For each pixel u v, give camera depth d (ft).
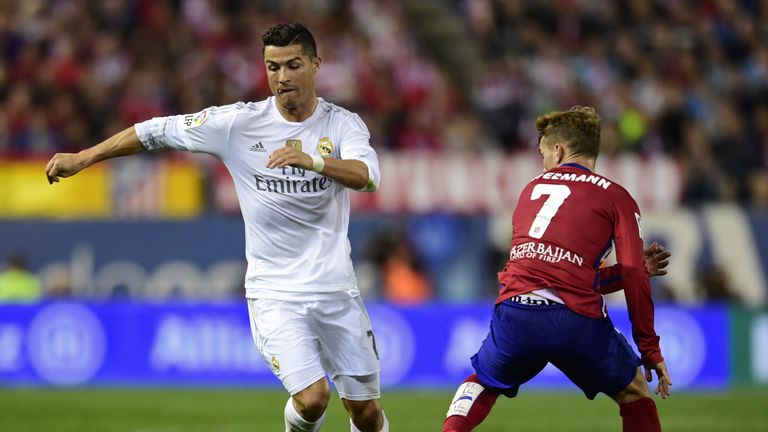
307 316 72.28
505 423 122.21
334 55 229.04
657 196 197.26
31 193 179.11
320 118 72.02
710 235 191.83
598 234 68.69
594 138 72.33
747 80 246.88
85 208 180.34
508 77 230.48
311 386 70.79
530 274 68.59
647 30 252.83
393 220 186.60
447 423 69.77
